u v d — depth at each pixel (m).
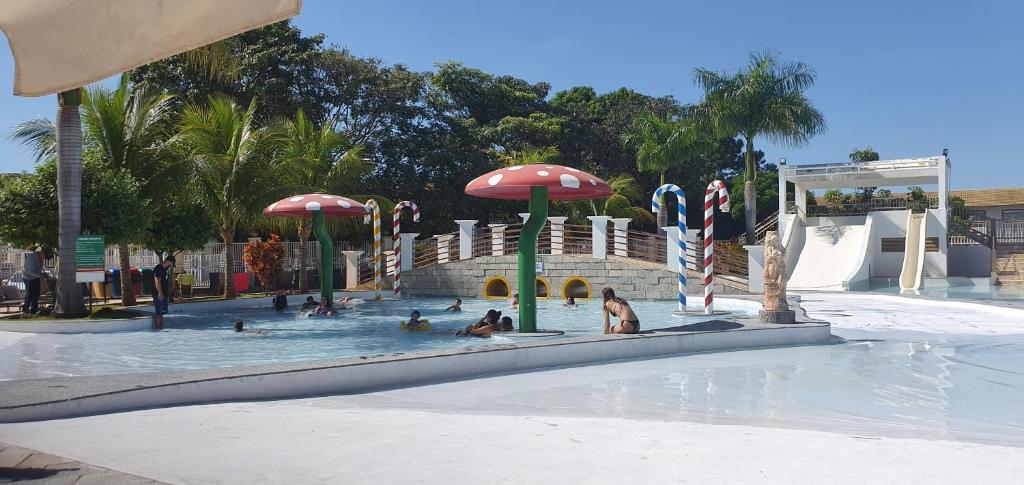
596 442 5.38
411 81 38.81
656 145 39.09
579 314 19.08
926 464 4.69
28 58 2.61
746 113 34.91
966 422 6.47
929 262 34.91
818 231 37.12
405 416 6.53
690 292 23.27
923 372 9.39
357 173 28.69
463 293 26.17
